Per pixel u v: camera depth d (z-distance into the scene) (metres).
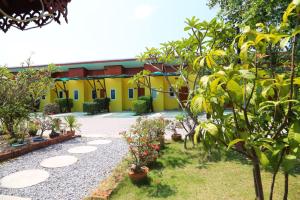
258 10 4.42
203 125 1.56
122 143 8.05
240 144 1.65
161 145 6.79
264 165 1.36
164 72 7.10
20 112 8.44
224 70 1.48
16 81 9.27
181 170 4.92
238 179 4.29
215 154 5.75
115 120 14.70
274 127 1.66
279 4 4.23
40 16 1.88
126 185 4.29
